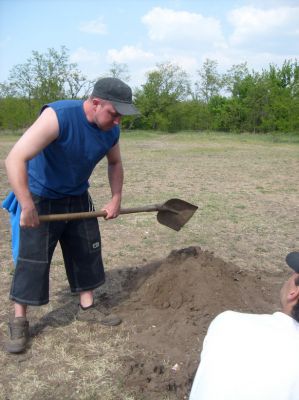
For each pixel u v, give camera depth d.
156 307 4.32
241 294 4.45
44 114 3.35
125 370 3.43
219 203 9.44
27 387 3.27
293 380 1.63
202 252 4.90
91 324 4.11
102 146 3.60
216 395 1.67
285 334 1.71
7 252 6.02
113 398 3.16
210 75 48.50
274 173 14.95
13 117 39.31
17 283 3.72
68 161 3.52
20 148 3.24
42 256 3.69
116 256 5.94
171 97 46.38
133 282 4.84
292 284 1.77
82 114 3.43
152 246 6.41
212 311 4.14
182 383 3.29
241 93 45.66
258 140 34.50
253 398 1.62
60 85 40.09
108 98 3.36
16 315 3.79
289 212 8.73
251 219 8.05
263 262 5.88
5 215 8.08
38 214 3.66
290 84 40.28
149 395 3.19
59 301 4.58
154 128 47.31
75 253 4.00
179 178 13.53
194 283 4.35
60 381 3.33
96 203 9.63
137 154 22.47
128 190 11.23
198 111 46.75
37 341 3.85
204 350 1.80
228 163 18.20
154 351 3.68
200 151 24.53
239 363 1.68
